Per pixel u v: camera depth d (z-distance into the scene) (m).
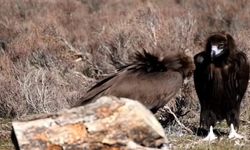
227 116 35.53
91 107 24.36
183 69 31.45
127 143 23.94
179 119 40.59
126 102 24.45
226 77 34.34
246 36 60.62
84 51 60.66
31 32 68.81
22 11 95.81
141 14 66.69
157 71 30.89
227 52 34.06
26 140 23.70
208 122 35.56
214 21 83.56
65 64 54.72
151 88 30.09
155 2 103.31
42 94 43.69
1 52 61.75
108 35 60.50
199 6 97.19
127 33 57.09
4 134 37.62
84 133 23.92
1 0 99.44
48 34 69.88
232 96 34.78
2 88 44.62
